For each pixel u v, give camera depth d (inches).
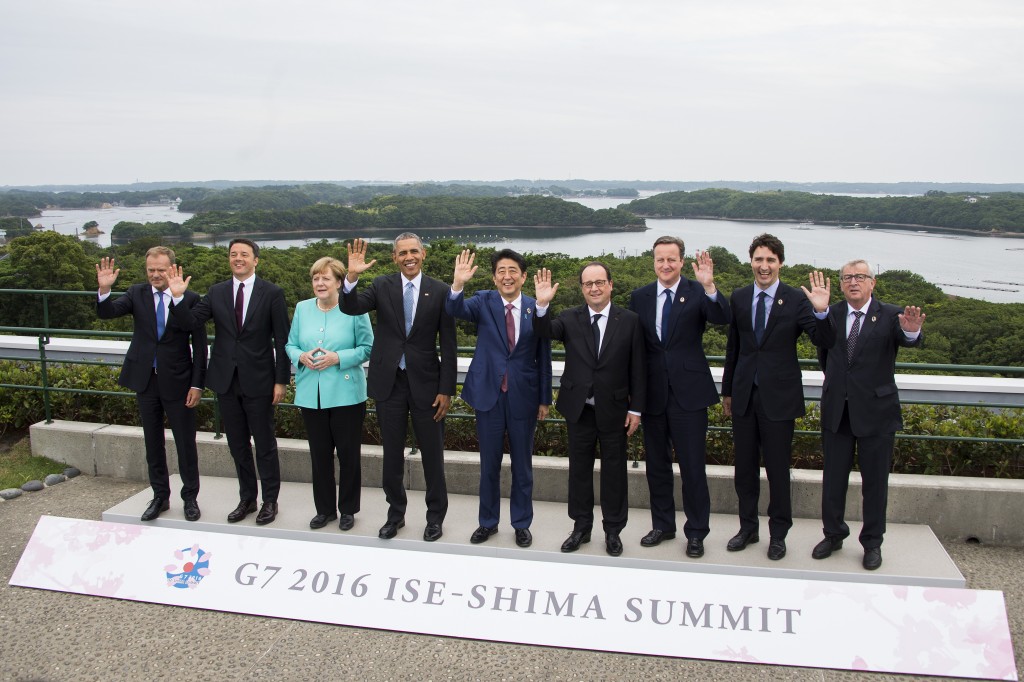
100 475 234.4
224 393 181.9
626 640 148.7
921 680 138.7
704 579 155.8
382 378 173.3
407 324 174.6
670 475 173.6
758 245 162.6
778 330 163.0
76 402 253.6
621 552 169.9
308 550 168.9
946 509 186.9
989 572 171.8
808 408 219.8
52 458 238.5
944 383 240.7
